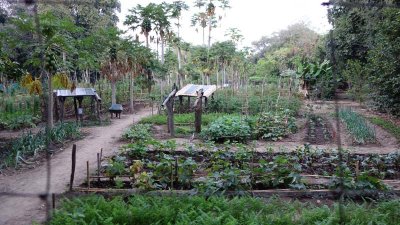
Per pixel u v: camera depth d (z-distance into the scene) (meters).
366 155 9.78
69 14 18.12
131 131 13.08
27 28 11.85
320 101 24.03
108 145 11.90
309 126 15.77
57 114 16.56
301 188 6.80
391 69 16.58
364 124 14.07
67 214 5.27
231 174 6.72
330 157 9.19
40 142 10.70
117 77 22.12
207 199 6.16
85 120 17.75
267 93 23.66
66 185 7.43
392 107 17.78
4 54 12.79
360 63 21.91
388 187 6.71
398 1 15.13
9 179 8.12
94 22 21.83
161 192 6.33
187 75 31.84
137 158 9.44
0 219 5.86
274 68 34.88
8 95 20.30
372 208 5.88
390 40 16.39
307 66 25.12
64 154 10.48
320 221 5.23
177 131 14.42
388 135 13.32
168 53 30.34
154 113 21.25
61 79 14.09
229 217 5.29
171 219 5.36
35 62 12.62
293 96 22.92
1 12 12.57
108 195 6.50
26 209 6.26
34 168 9.05
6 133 14.30
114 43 20.41
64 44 12.85
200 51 30.58
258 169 7.13
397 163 8.60
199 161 9.34
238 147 9.80
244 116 16.92
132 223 5.33
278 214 5.48
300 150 9.60
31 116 16.41
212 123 13.83
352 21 21.20
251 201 5.88
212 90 19.92
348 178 6.72
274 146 11.66
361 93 21.41
